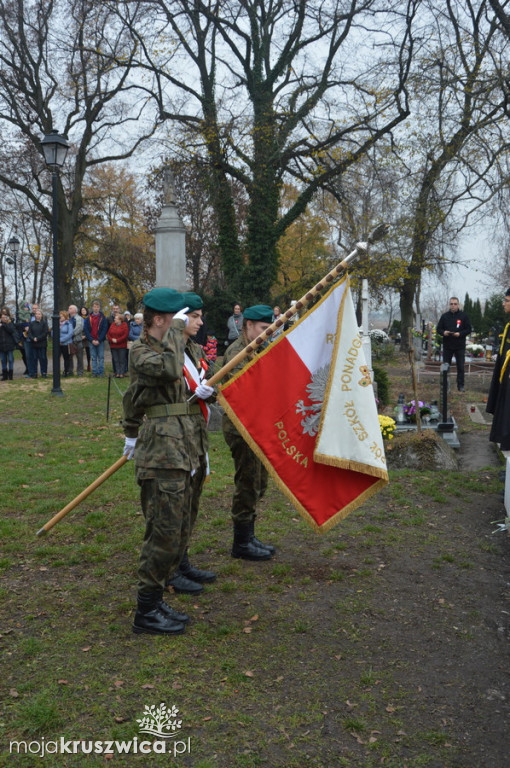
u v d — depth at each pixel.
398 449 8.10
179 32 23.23
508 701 3.30
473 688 3.41
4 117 27.59
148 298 3.87
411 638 3.92
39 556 5.13
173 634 3.90
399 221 22.84
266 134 23.33
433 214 22.14
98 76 24.05
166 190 17.91
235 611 4.25
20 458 8.48
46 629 3.95
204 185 25.38
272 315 5.09
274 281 26.45
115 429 10.64
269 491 6.95
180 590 4.50
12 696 3.26
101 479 4.25
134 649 3.74
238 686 3.39
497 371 7.08
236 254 26.77
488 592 4.56
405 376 19.06
